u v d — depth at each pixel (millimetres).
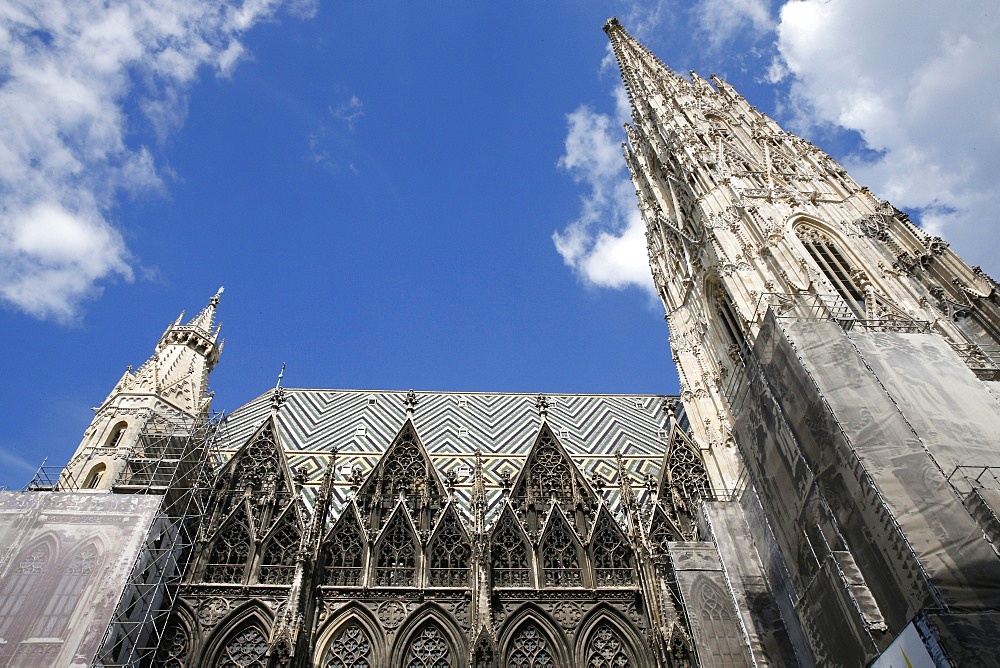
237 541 50000
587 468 64438
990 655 27688
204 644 44094
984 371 48594
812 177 74750
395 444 58250
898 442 36406
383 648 45031
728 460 57938
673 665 43281
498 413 76812
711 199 70938
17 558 43750
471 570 48906
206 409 63031
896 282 58750
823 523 39250
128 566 43688
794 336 43875
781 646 42812
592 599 48438
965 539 31562
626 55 112562
